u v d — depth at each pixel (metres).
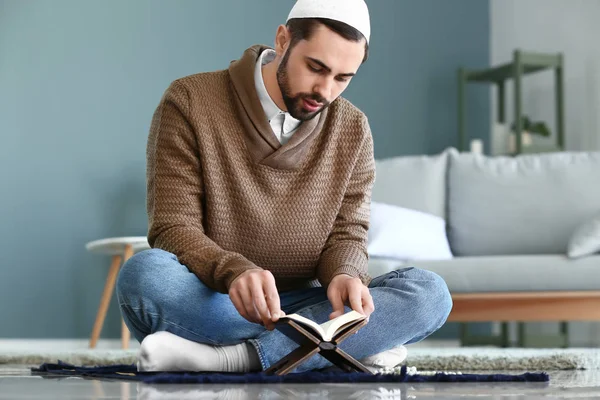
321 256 2.08
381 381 1.63
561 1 6.16
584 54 6.04
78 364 3.00
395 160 4.99
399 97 6.26
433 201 4.85
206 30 5.85
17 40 5.48
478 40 6.47
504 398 1.31
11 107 5.45
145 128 5.68
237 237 2.03
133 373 1.87
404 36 6.30
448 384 1.58
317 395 1.33
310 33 1.80
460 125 6.21
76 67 5.57
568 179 4.69
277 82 1.92
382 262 4.24
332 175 2.10
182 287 1.87
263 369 1.87
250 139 2.01
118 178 5.61
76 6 5.59
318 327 1.71
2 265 5.38
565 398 1.32
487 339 5.77
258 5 5.98
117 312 5.49
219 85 2.05
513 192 4.75
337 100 2.13
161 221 1.95
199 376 1.61
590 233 4.13
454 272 4.18
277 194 2.04
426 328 2.03
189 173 1.99
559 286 4.10
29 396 1.36
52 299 5.43
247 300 1.70
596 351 3.09
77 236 5.50
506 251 4.71
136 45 5.69
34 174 5.46
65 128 5.53
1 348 5.27
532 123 5.96
